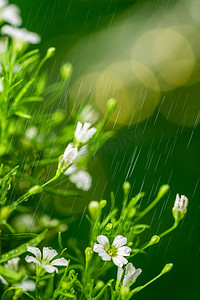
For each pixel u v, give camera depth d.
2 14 0.33
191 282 0.50
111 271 0.38
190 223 0.54
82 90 0.51
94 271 0.31
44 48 0.50
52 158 0.33
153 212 0.52
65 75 0.33
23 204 0.32
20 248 0.30
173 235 0.52
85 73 0.52
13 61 0.32
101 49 0.54
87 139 0.31
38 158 0.32
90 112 0.33
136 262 0.48
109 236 0.31
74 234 0.38
